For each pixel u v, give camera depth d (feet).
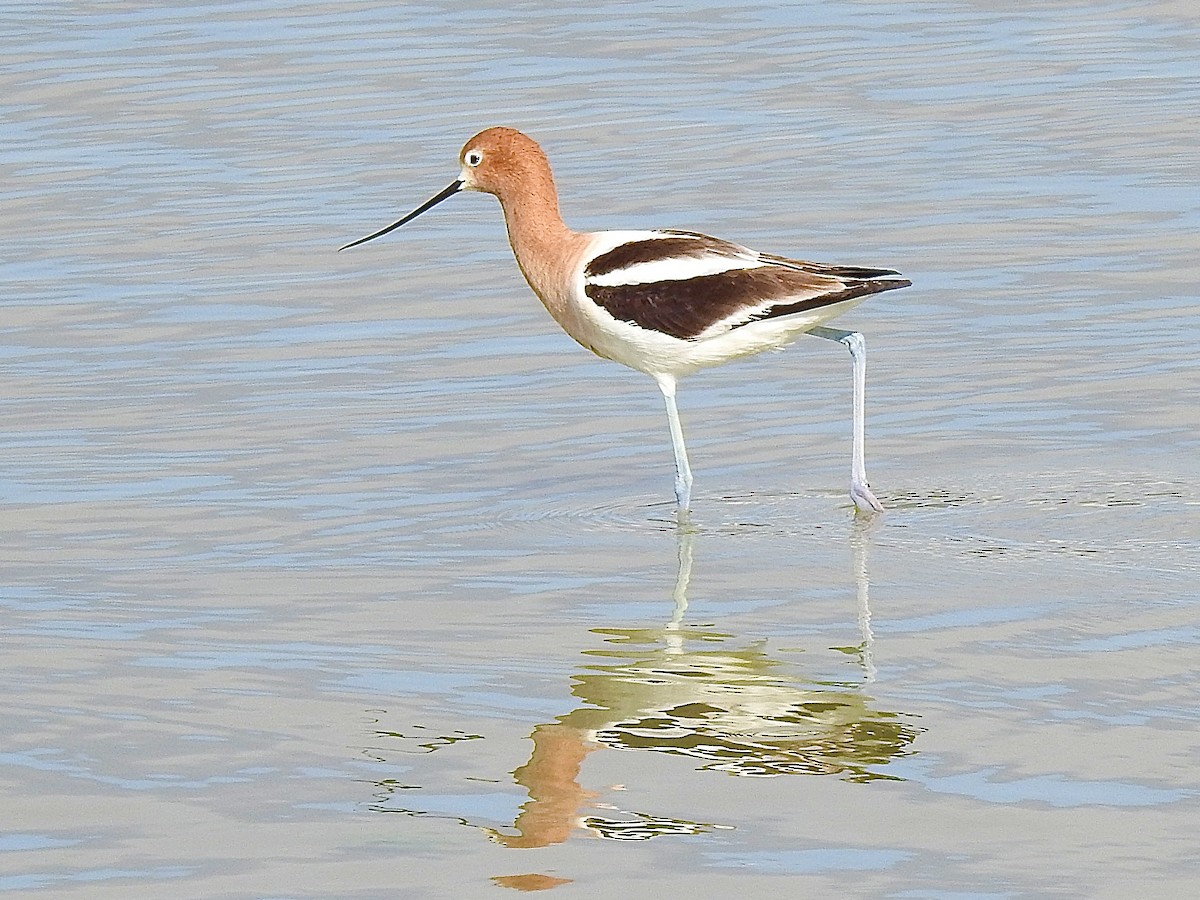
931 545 40.22
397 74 91.61
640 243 45.16
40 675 33.58
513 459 47.57
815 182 73.72
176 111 85.92
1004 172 73.92
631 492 44.96
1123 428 47.62
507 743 30.55
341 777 29.32
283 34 98.99
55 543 41.39
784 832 27.32
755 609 36.81
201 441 48.93
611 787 28.86
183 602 37.58
